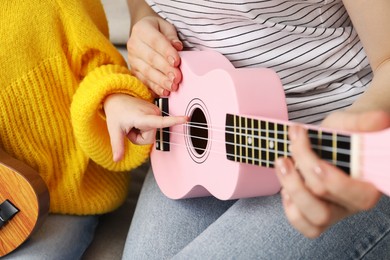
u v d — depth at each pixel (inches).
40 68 51.4
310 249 40.1
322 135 31.5
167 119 46.1
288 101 47.5
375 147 28.7
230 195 41.0
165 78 48.4
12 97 50.5
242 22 47.9
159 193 52.8
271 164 36.2
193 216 49.7
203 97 43.8
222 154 41.5
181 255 43.4
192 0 48.6
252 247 41.1
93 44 52.6
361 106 36.8
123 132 49.3
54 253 50.7
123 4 70.2
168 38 51.4
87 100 49.4
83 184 54.8
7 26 49.8
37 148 52.2
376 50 41.5
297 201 32.4
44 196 49.5
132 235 51.8
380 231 40.6
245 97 39.6
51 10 51.2
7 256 50.2
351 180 30.1
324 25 48.1
